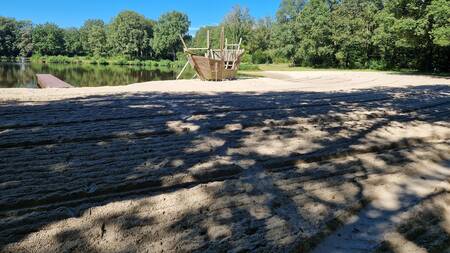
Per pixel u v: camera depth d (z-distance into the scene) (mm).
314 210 2820
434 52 33406
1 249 2162
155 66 60469
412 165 4020
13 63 57062
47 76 24453
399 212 2881
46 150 4297
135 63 71438
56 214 2609
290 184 3367
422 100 10180
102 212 2672
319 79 22031
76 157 4035
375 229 2613
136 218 2600
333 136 5363
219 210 2773
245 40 69125
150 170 3623
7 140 4688
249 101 9484
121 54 82438
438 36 21688
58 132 5234
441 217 2830
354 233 2551
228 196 3035
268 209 2818
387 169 3883
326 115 7281
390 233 2549
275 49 59250
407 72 31312
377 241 2445
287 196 3080
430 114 7656
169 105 8438
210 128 5824
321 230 2518
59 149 4352
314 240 2406
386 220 2750
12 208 2770
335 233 2537
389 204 3027
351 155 4477
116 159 3984
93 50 89000
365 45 43500
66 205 2824
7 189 3057
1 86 19484
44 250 2166
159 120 6402
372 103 9320
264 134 5449
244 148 4586
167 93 11602
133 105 8344
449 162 4223
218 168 3732
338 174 3688
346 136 5375
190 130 5680
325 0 51750
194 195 3031
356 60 46344
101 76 29812
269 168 3881
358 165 4004
